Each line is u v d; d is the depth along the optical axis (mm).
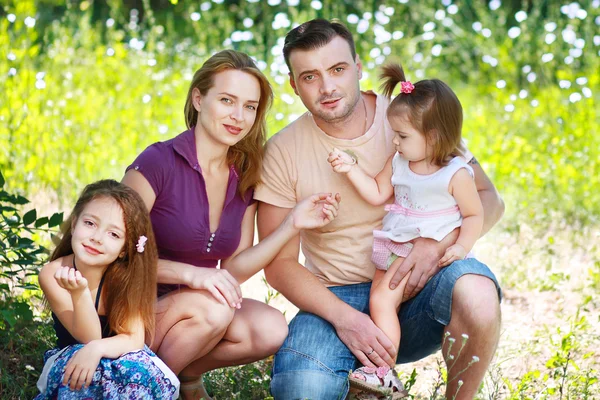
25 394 3859
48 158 7008
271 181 3980
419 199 3883
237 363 3779
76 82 9047
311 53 3770
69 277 3225
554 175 7523
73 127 7660
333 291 4051
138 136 7988
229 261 3869
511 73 10102
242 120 3682
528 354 4578
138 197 3451
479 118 8492
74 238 3363
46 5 12922
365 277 4059
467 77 11352
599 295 5422
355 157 4004
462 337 3469
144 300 3418
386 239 3922
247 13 12359
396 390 3680
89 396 3250
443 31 11484
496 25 11570
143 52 9938
